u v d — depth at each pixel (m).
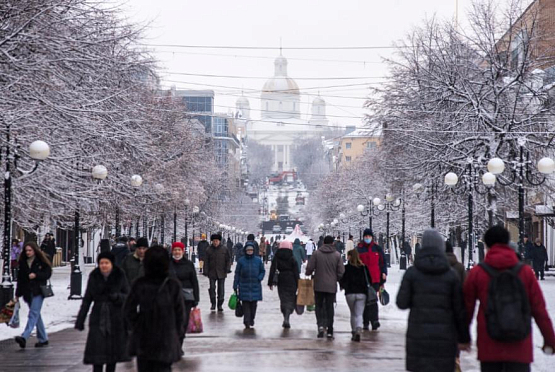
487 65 115.62
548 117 106.81
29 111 63.25
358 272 48.28
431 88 112.44
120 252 65.19
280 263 56.31
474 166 93.44
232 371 36.97
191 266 43.59
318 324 50.22
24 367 38.34
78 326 32.16
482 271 25.30
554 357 40.88
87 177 91.69
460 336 26.16
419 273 26.19
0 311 50.44
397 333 52.50
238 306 56.59
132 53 83.50
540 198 129.12
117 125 80.19
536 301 25.02
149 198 125.94
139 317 27.23
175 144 148.12
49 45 65.00
